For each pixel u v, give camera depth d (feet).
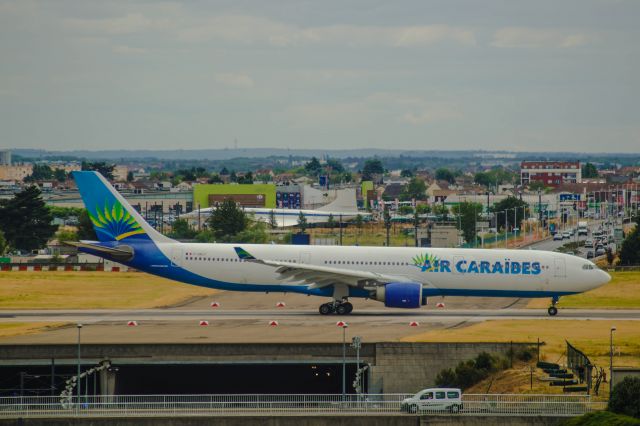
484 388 520.83
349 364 553.23
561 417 459.32
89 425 455.22
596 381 511.81
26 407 475.72
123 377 560.61
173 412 465.06
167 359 537.65
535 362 550.77
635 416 448.24
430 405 467.11
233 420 456.04
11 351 534.37
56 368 550.36
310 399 514.27
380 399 530.68
